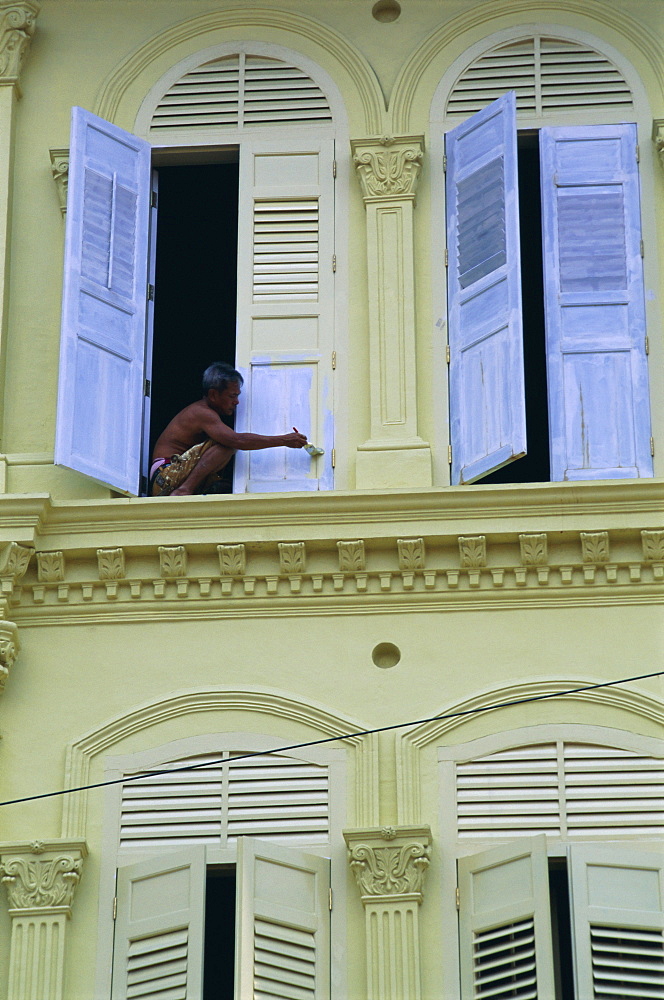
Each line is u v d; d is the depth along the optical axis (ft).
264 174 134.72
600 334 128.57
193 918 113.80
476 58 136.77
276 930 112.78
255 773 117.80
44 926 113.91
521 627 120.26
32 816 117.39
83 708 120.06
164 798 117.70
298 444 126.62
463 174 132.67
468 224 131.13
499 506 121.49
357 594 121.60
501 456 124.16
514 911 112.16
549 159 132.98
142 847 116.67
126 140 134.51
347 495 121.60
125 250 132.05
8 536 121.80
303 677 119.85
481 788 116.47
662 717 117.39
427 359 128.98
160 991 112.68
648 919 112.16
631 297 129.39
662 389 127.13
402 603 121.39
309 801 116.88
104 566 122.42
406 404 127.13
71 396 126.00
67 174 134.10
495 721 117.91
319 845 115.85
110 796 117.80
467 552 121.19
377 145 133.90
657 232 131.13
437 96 136.05
